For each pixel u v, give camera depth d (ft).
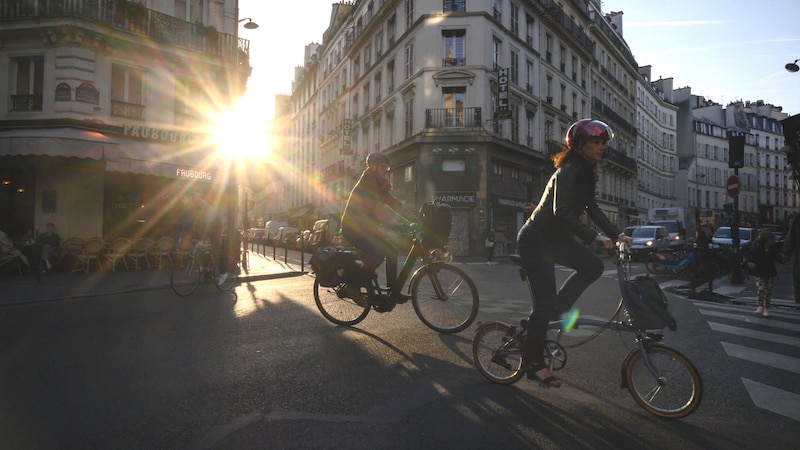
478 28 83.51
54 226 48.34
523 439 8.87
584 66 125.18
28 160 48.85
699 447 8.70
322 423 9.48
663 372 10.11
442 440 8.77
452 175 84.02
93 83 50.83
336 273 17.79
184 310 22.85
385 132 99.55
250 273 43.04
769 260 24.09
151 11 54.49
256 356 14.29
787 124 34.96
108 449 8.39
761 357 15.43
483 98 82.94
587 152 10.62
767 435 9.32
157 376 12.46
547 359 11.50
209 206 30.19
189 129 57.88
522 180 96.68
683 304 27.94
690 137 208.03
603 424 9.64
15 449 8.39
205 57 58.34
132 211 53.67
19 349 15.35
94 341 16.40
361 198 17.01
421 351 14.87
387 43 100.99
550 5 105.60
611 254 10.55
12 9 48.47
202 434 8.97
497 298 27.78
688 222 97.09
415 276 17.83
